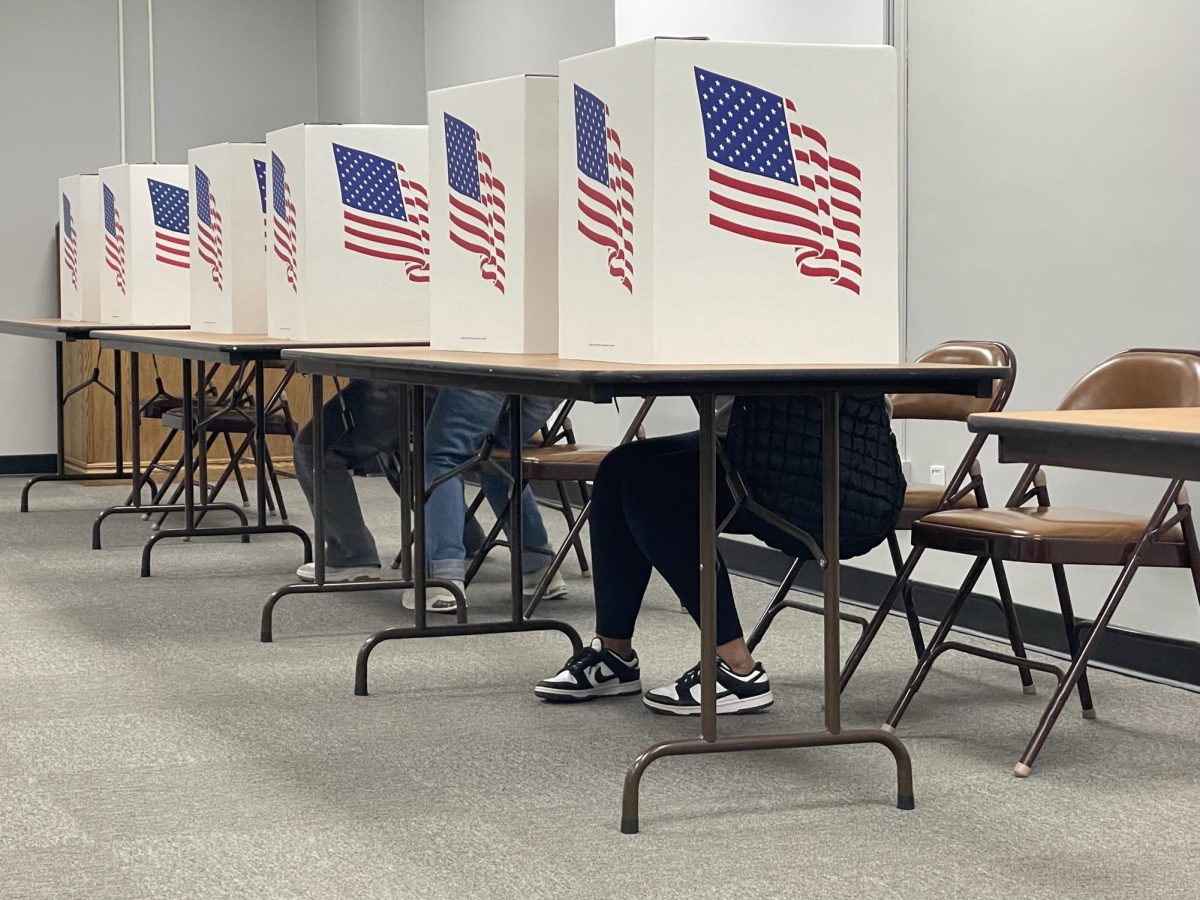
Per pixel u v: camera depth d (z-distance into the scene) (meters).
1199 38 3.32
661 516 2.85
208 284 4.60
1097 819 2.39
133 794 2.49
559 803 2.44
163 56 8.12
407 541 3.96
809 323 2.31
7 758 2.71
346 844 2.24
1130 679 3.42
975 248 4.00
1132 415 1.76
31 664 3.49
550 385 2.16
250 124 8.36
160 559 5.12
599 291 2.41
